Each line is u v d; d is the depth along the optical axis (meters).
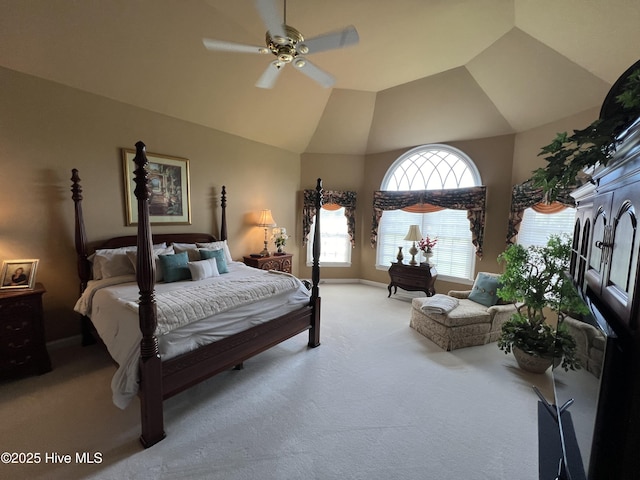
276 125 4.77
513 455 1.71
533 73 3.25
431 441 1.81
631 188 0.93
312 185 5.80
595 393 0.98
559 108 3.39
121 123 3.28
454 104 4.20
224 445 1.75
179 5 2.66
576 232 1.98
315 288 3.05
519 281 2.67
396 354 2.94
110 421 1.93
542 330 2.72
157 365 1.74
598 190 1.37
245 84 3.80
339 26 2.86
